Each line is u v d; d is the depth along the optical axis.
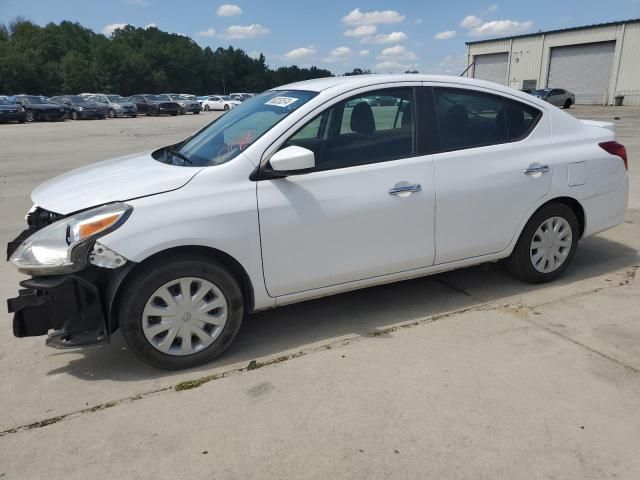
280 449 2.56
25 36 88.56
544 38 43.31
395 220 3.68
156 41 110.94
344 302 4.29
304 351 3.51
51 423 2.81
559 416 2.75
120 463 2.50
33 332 3.08
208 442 2.63
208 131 4.12
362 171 3.57
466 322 3.85
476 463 2.44
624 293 4.26
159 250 3.07
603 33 38.91
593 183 4.42
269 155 3.36
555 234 4.40
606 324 3.74
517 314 3.95
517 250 4.32
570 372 3.15
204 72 105.06
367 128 3.65
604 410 2.79
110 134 21.22
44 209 3.31
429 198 3.76
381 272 3.78
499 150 4.03
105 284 3.13
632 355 3.32
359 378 3.15
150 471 2.45
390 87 3.74
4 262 5.43
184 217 3.12
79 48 94.81
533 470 2.39
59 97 35.78
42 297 3.09
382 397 2.96
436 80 3.90
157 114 38.78
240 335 3.78
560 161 4.24
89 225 2.98
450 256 3.99
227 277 3.30
